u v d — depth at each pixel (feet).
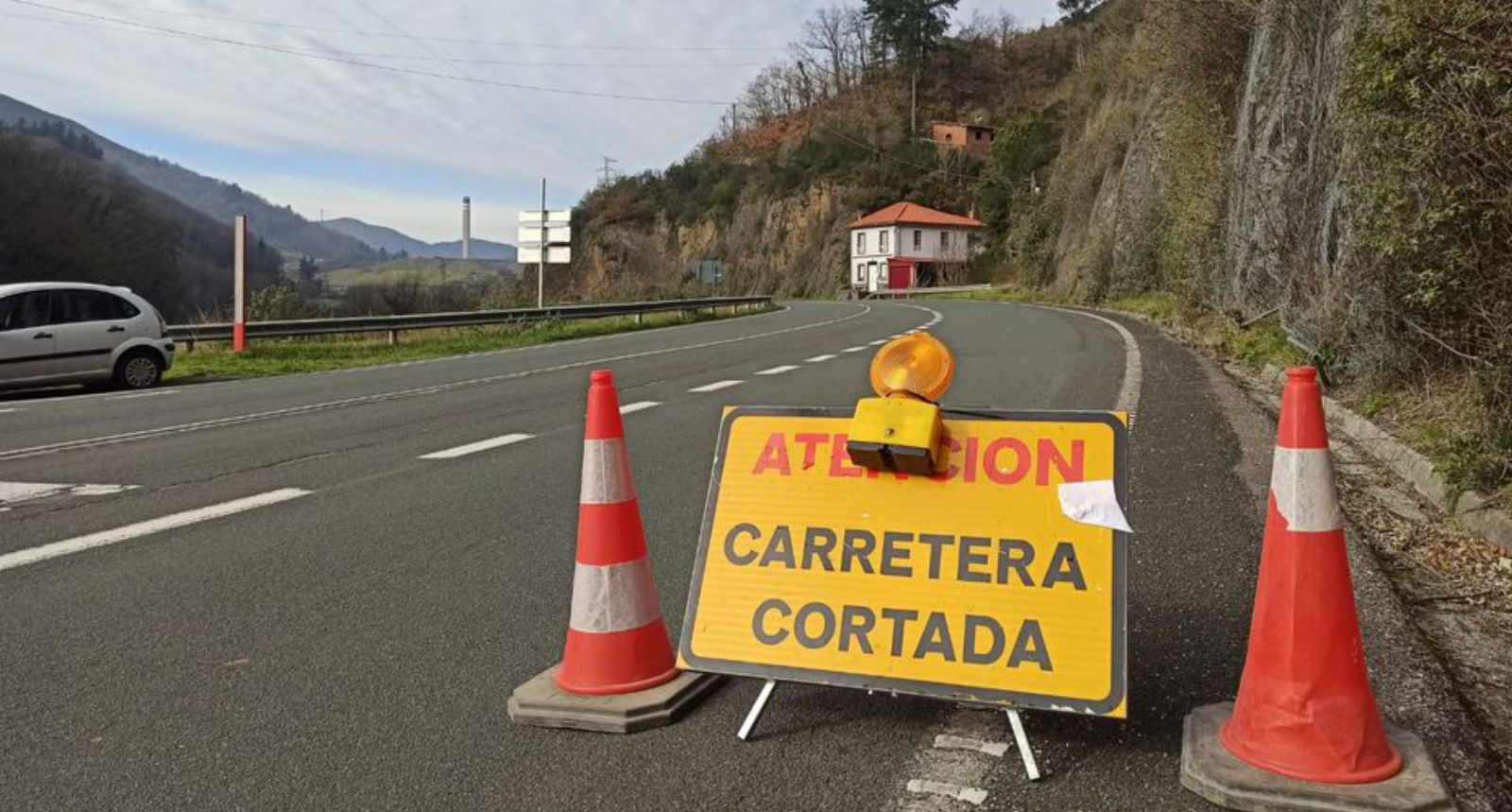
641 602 11.89
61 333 48.16
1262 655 9.59
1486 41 19.71
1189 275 68.90
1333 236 33.91
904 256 287.28
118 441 31.40
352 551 18.33
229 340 71.15
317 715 11.66
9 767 10.55
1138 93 124.26
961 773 10.00
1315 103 39.47
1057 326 72.02
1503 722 10.59
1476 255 20.04
